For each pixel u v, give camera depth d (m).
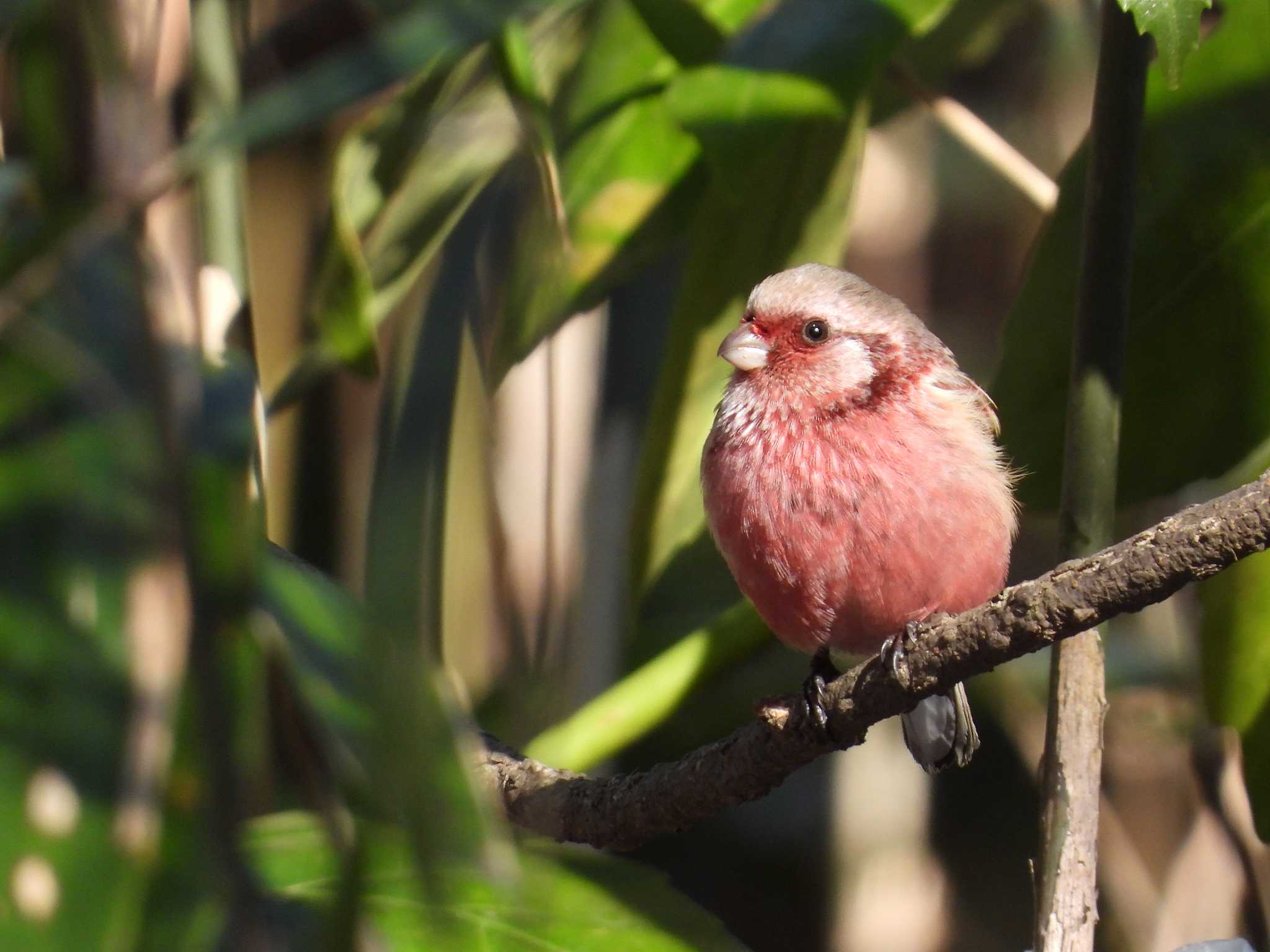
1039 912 4.36
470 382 4.50
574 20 4.47
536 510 4.52
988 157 4.46
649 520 4.48
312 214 4.49
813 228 4.48
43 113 4.29
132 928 3.23
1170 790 4.60
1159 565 4.33
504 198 4.45
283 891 4.32
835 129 4.48
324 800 3.60
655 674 4.45
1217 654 4.43
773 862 4.60
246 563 3.41
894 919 4.59
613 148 4.45
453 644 4.52
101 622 3.43
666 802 4.39
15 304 3.52
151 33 4.29
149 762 3.33
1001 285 4.66
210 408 3.64
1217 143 4.42
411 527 3.46
